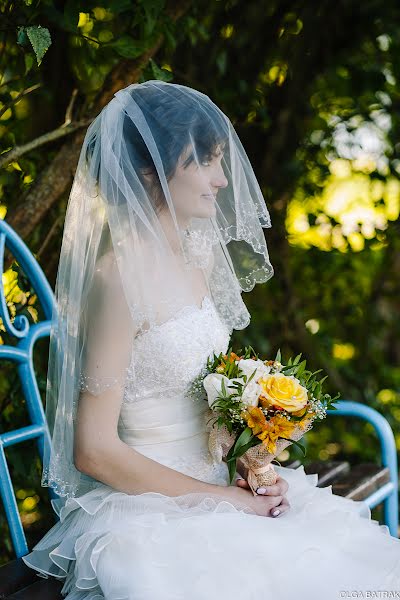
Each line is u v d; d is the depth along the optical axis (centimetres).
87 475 203
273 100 418
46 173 286
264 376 190
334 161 468
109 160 195
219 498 196
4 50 282
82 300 198
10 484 217
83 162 205
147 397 201
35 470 285
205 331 204
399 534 405
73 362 201
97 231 198
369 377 522
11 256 277
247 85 395
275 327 474
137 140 199
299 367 200
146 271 196
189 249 212
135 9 289
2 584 201
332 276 514
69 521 204
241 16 383
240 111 396
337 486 284
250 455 197
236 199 217
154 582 174
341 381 491
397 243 508
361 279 523
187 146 199
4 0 262
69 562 200
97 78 309
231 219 223
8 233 244
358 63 438
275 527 188
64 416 202
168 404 202
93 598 184
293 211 487
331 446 494
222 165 219
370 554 187
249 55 393
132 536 182
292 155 440
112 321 190
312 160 461
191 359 199
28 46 272
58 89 309
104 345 190
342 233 492
